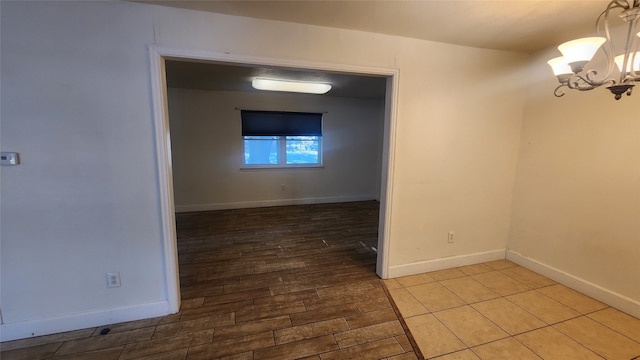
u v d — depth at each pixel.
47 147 1.69
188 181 4.89
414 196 2.57
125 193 1.86
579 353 1.71
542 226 2.65
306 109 5.28
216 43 1.87
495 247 2.98
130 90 1.77
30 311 1.80
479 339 1.83
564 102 2.41
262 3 1.71
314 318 2.03
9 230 1.70
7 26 1.55
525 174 2.78
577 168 2.35
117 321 1.95
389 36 2.24
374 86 4.23
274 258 3.05
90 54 1.68
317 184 5.59
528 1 1.67
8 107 1.60
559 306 2.18
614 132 2.10
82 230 1.82
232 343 1.77
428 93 2.43
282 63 2.01
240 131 5.00
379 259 2.64
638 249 2.01
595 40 1.21
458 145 2.62
